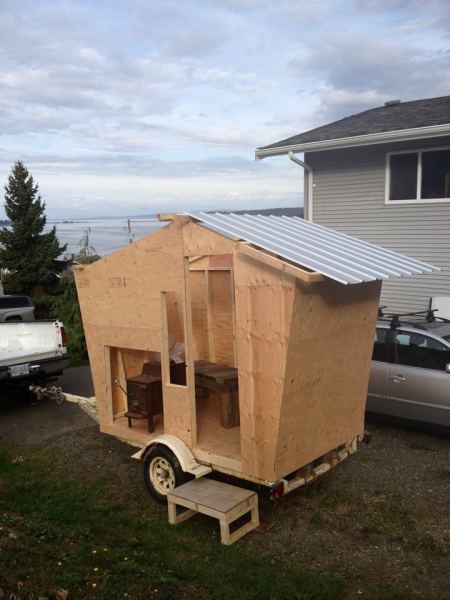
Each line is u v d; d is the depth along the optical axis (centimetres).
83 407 681
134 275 550
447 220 1031
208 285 670
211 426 578
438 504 519
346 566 427
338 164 1156
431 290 1064
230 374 573
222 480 576
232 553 446
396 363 702
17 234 2033
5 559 408
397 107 1312
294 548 455
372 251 545
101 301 590
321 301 447
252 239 459
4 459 681
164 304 532
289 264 413
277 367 433
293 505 531
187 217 490
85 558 421
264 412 450
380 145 1090
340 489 559
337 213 1171
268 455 454
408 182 1072
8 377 852
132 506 542
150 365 616
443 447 660
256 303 439
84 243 1542
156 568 416
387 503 525
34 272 2030
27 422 836
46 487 590
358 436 561
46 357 909
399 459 629
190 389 516
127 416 591
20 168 2062
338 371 495
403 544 455
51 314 1548
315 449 494
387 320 741
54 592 361
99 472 632
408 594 386
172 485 532
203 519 512
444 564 424
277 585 397
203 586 398
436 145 1022
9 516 508
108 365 609
